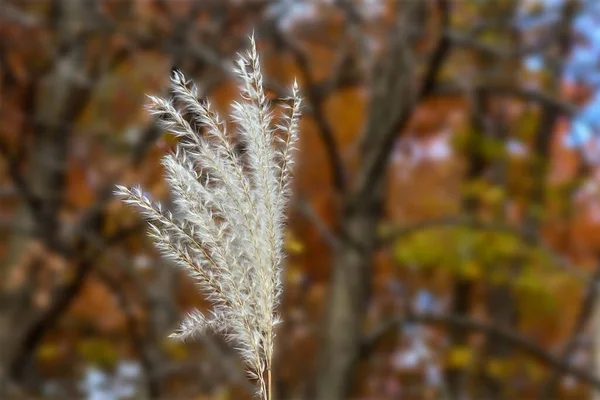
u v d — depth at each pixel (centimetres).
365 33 904
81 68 954
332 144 758
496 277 894
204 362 750
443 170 1184
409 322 769
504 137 1170
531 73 938
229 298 135
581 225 1197
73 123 943
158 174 513
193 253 134
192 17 863
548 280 909
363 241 771
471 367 1077
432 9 837
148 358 816
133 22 926
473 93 884
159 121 131
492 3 957
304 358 907
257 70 135
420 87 744
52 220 794
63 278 826
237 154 135
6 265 859
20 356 819
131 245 832
